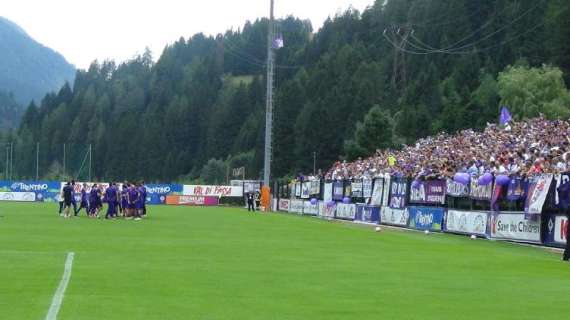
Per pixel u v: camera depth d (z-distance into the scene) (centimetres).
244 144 13488
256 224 4147
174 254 2147
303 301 1309
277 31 6756
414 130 10275
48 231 3103
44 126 15475
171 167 14075
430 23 12725
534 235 2848
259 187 8075
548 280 1712
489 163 3641
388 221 4338
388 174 4603
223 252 2255
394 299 1355
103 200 4819
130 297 1310
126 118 14500
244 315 1159
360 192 4900
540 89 7562
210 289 1432
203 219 4638
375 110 9719
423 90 11356
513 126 5025
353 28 15588
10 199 8512
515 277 1762
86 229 3300
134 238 2777
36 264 1805
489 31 11119
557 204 2688
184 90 16750
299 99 12719
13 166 9838
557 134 4244
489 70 10531
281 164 11681
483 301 1355
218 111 14725
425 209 3841
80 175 9331
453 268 1947
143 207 4688
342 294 1406
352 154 9656
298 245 2628
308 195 6212
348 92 12119
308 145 11394
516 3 10675
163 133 14562
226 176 12031
